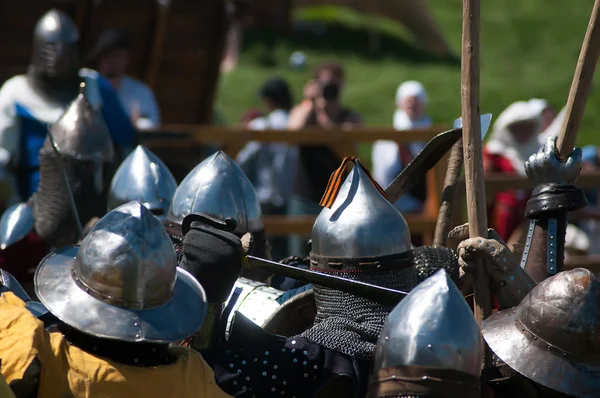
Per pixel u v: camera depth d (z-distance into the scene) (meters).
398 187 6.81
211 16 15.41
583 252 12.91
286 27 23.36
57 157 7.27
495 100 28.84
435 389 4.48
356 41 34.50
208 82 15.77
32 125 10.34
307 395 5.16
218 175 6.60
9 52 13.63
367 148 20.78
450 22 37.91
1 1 13.42
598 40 5.85
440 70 31.88
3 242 7.75
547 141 6.14
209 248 5.28
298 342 5.29
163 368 4.65
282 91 15.60
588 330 4.92
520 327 5.11
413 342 4.51
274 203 13.59
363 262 5.57
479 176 5.70
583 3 39.94
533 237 6.13
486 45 35.53
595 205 14.69
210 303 5.27
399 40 35.12
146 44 14.77
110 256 4.55
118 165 9.77
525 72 32.47
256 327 5.38
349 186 5.75
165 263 4.64
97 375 4.49
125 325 4.52
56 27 10.41
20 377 4.32
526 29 36.97
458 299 4.59
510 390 5.23
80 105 7.76
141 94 13.54
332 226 5.65
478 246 5.50
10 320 4.50
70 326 4.60
